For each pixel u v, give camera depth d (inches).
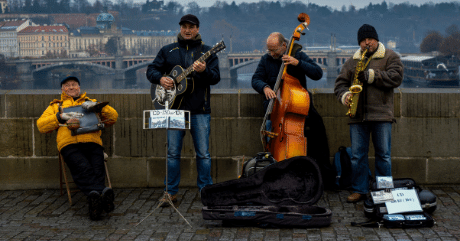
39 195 211.8
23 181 223.9
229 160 221.0
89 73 6304.1
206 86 186.2
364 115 182.2
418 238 151.1
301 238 153.6
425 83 4367.6
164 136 220.5
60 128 189.0
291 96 178.5
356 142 188.7
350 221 169.5
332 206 186.9
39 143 222.4
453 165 215.9
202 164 189.9
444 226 161.6
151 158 221.8
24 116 221.5
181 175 221.3
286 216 161.3
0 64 5684.1
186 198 201.5
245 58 5128.0
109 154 222.7
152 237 157.2
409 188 170.9
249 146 220.1
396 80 176.6
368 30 179.0
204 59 174.7
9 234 161.5
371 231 158.6
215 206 169.2
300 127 183.2
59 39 7436.0
